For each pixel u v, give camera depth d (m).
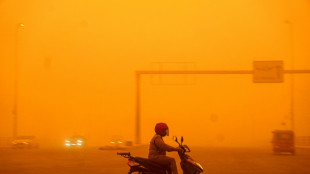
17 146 41.62
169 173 10.18
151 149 10.25
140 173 10.73
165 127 10.38
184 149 10.17
